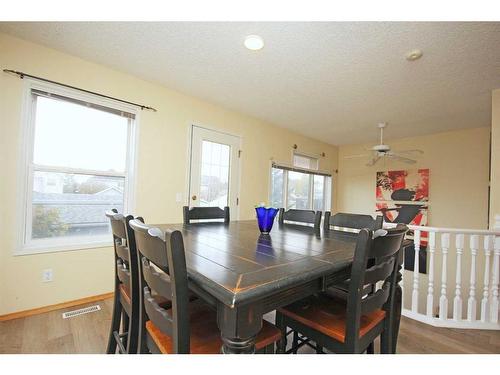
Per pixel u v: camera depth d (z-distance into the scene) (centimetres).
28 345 167
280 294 86
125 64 247
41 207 226
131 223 99
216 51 220
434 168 447
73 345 168
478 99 296
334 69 241
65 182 239
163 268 93
